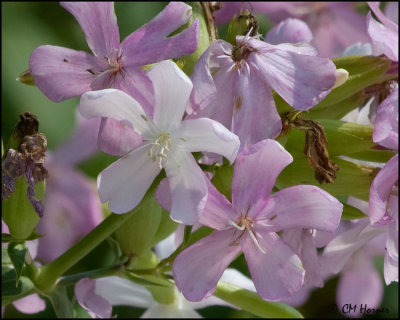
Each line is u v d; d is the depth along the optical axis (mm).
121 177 324
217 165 343
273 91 334
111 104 320
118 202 324
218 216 326
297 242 340
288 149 340
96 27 326
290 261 325
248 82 329
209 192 325
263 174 324
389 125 326
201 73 323
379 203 327
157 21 326
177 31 334
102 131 325
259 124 328
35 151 339
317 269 339
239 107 328
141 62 325
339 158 341
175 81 319
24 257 347
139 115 322
